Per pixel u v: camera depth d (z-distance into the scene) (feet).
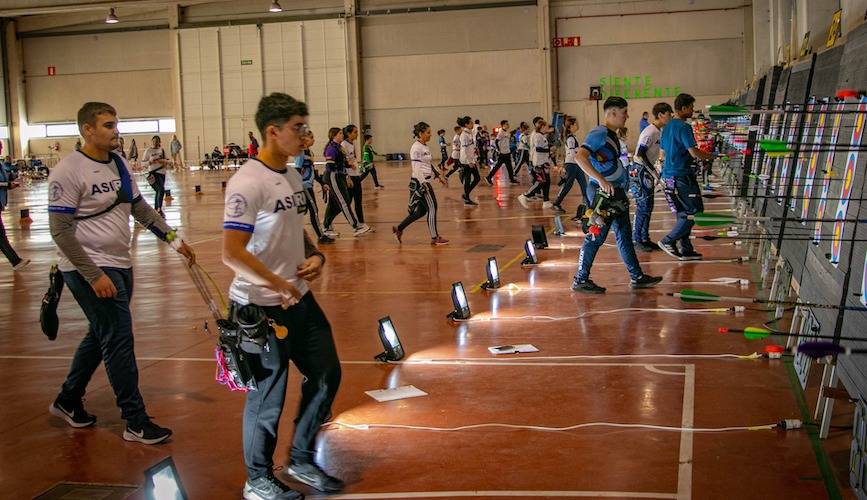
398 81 137.80
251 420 13.46
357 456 15.07
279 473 14.53
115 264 16.15
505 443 15.40
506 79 134.10
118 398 16.35
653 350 21.29
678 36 127.24
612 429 15.89
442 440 15.67
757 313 24.80
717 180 72.43
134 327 26.40
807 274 21.75
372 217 58.08
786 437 15.26
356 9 137.08
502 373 19.83
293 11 139.33
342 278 33.86
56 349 24.23
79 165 15.74
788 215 28.73
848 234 17.25
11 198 93.09
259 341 12.94
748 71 125.29
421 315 26.48
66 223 15.49
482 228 48.88
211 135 144.46
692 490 13.11
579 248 39.32
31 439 16.78
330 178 46.37
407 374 20.06
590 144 28.12
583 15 129.70
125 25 147.84
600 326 23.99
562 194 56.29
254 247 13.25
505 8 132.77
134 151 142.82
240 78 142.10
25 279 37.22
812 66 29.01
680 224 34.27
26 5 116.06
